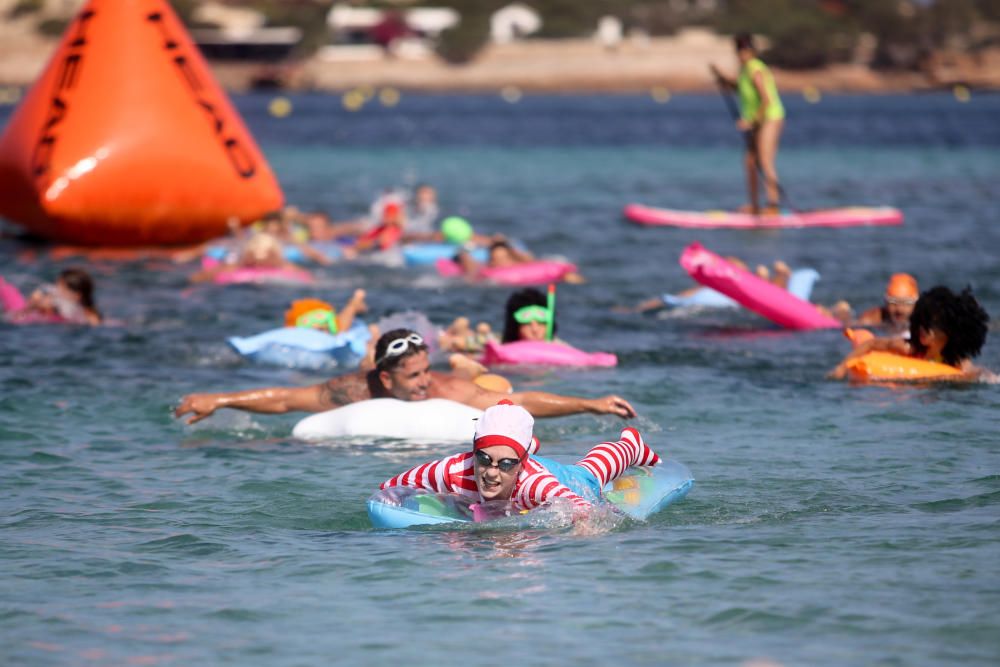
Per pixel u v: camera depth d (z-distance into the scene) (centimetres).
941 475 2495
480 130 19062
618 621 1759
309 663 1631
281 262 5372
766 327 4309
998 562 1967
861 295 4928
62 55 6356
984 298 4744
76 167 6128
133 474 2569
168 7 6519
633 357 3788
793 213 7394
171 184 6250
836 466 2578
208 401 2866
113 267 5772
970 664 1596
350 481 2508
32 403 3169
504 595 1864
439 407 2880
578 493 2241
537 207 8475
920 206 8375
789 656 1630
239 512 2309
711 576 1931
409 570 1977
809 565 1973
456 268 5500
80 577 1959
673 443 2806
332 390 2950
